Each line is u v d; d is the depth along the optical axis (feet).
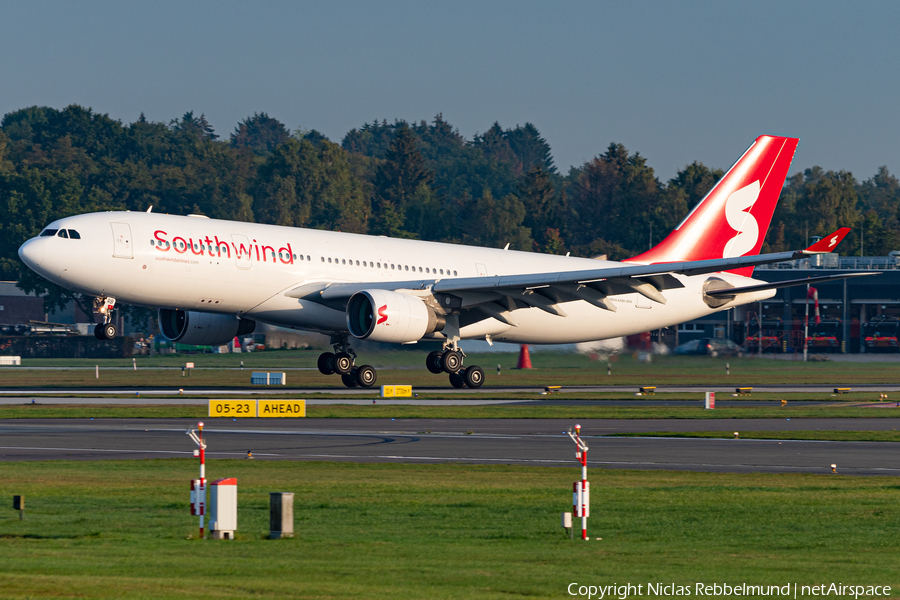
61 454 296.30
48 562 147.02
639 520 195.72
